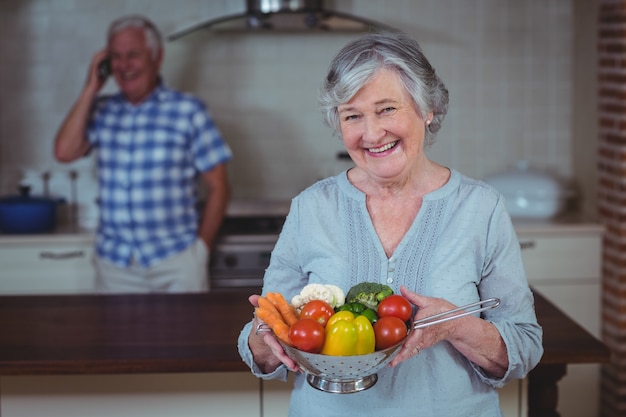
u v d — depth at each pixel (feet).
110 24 15.52
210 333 8.96
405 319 5.88
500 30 15.83
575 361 8.20
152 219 13.50
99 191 13.88
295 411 6.96
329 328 5.65
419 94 6.09
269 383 8.64
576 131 15.92
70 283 14.37
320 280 6.77
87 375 8.57
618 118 13.80
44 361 8.18
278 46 15.64
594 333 14.66
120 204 13.53
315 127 15.83
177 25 15.55
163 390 8.62
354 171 7.02
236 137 15.83
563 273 14.49
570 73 16.01
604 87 14.34
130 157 13.48
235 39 15.58
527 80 15.98
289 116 15.80
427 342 6.15
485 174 16.19
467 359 6.71
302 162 15.93
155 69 13.62
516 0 15.78
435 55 15.83
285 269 7.07
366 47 6.11
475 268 6.66
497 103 16.02
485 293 6.74
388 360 5.76
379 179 6.43
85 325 9.27
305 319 5.67
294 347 5.67
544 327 8.89
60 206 15.90
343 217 6.83
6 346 8.61
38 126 15.74
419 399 6.60
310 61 15.67
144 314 9.65
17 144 15.78
